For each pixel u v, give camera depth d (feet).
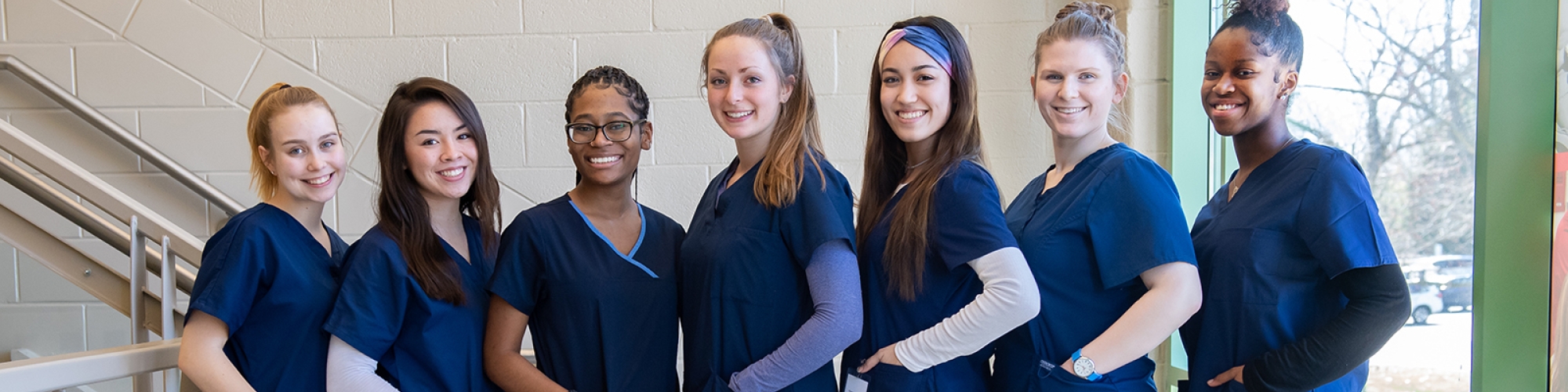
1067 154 4.27
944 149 4.03
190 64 7.22
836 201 3.87
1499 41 3.63
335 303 4.03
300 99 4.19
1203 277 4.33
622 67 7.20
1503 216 3.68
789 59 4.02
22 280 7.43
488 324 4.27
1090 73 4.04
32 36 7.20
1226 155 6.38
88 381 3.95
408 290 4.07
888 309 4.12
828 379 4.11
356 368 3.93
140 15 7.20
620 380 4.11
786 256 3.93
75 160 7.27
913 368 3.84
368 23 7.19
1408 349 4.58
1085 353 3.83
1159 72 6.70
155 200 7.29
